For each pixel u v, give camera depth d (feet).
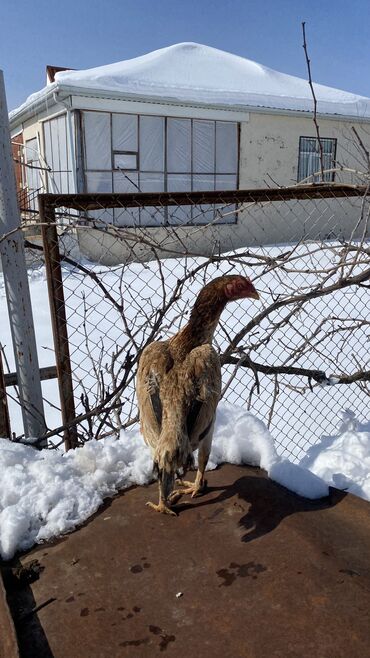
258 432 9.30
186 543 7.07
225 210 46.26
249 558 6.70
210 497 8.14
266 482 8.48
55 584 6.45
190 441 7.41
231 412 9.93
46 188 44.09
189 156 48.08
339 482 9.68
